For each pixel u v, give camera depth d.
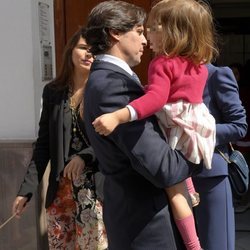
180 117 2.50
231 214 3.69
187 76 2.51
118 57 2.53
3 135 4.75
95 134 2.47
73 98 3.75
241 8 11.10
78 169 3.54
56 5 5.22
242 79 7.79
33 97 4.69
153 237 2.46
